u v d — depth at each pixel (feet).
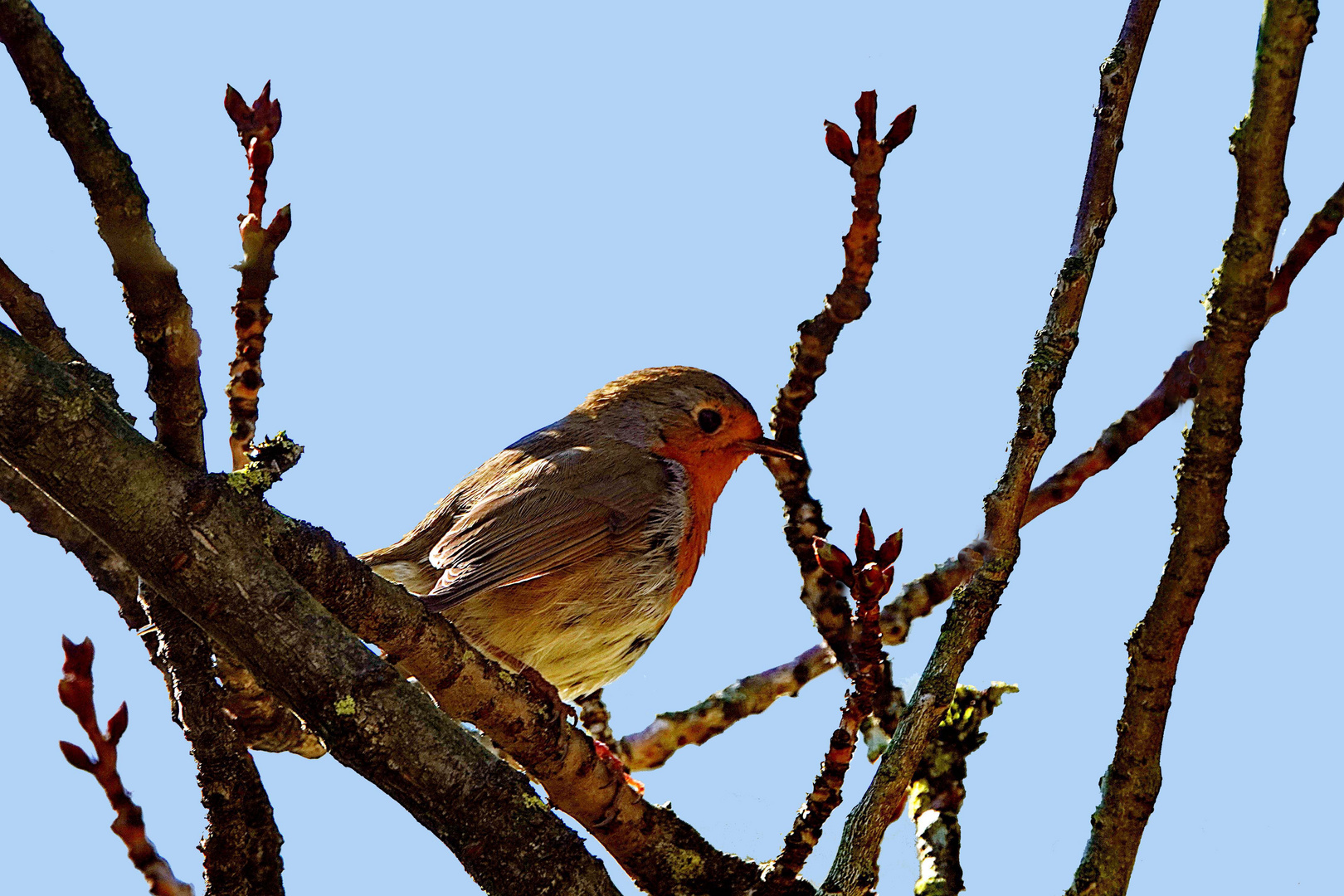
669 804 32.30
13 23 21.54
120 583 33.12
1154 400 35.14
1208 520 27.17
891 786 26.21
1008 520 29.25
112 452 23.63
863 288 34.99
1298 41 25.76
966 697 34.71
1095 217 31.12
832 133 33.12
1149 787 27.76
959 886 31.63
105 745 24.88
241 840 29.53
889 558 25.58
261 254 27.86
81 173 22.34
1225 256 26.96
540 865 25.16
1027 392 30.32
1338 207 29.91
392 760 24.95
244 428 29.01
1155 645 27.68
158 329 23.22
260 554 24.79
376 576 27.20
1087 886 27.45
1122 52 31.35
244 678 33.27
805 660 37.65
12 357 23.00
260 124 26.71
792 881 27.32
